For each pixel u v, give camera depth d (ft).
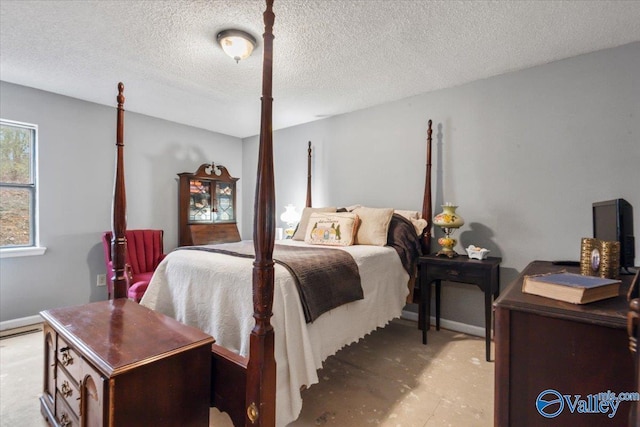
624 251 5.19
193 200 13.55
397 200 10.82
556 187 8.07
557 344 3.49
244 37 6.82
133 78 9.12
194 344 4.23
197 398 4.26
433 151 10.01
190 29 6.70
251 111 12.09
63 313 5.39
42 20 6.34
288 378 4.68
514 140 8.66
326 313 5.66
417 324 9.98
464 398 5.98
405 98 10.59
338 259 6.52
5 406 5.69
